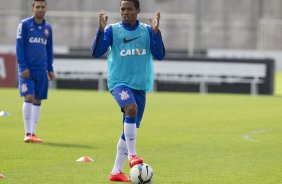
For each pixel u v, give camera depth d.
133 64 26.16
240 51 127.25
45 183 25.88
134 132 25.64
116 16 105.44
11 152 33.44
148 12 127.88
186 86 81.62
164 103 64.81
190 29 107.31
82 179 26.72
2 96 69.00
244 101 68.62
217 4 128.12
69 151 34.03
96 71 82.94
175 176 27.67
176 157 32.69
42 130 42.59
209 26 128.00
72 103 62.88
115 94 25.97
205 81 80.94
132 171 24.34
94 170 28.73
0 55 81.31
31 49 37.69
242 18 128.12
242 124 47.59
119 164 26.47
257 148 36.06
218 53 126.44
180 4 127.44
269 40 126.12
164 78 81.94
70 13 112.19
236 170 29.23
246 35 127.88
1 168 28.98
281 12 127.88
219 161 31.61
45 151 33.91
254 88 79.75
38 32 37.72
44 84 37.94
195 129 44.28
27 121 37.38
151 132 42.50
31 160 31.12
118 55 26.16
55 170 28.64
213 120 49.97
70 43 124.75
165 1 127.81
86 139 38.69
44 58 38.00
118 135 40.62
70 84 83.62
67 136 39.88
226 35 128.12
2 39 124.38
